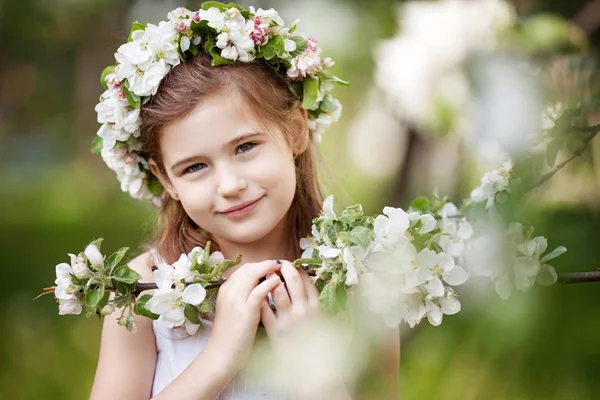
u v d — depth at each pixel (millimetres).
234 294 1464
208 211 1512
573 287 2033
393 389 1573
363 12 2637
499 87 1809
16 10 4332
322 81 1626
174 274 1442
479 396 2158
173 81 1523
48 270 4195
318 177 1758
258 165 1506
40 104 7613
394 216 1410
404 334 2350
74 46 5508
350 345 1461
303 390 1456
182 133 1501
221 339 1457
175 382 1464
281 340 1455
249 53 1548
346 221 1430
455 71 2203
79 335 2957
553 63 1951
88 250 1431
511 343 2074
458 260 1519
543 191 1689
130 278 1433
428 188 2754
